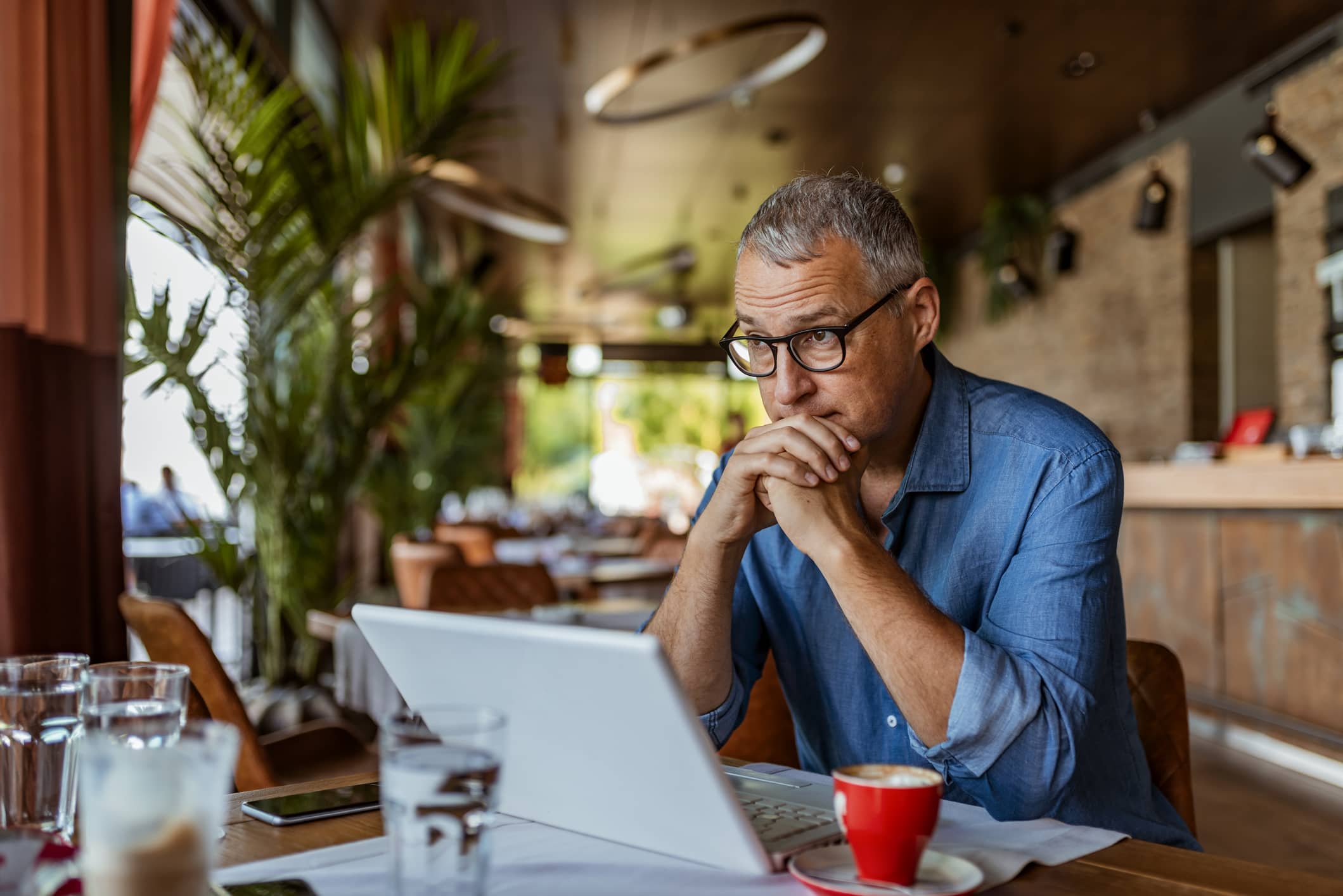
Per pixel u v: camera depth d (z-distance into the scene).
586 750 0.80
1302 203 6.30
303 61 5.82
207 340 3.32
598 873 0.78
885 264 1.18
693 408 22.08
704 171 8.95
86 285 2.53
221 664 1.62
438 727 0.62
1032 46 6.31
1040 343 9.54
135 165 3.21
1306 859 2.84
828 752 1.33
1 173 2.19
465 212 7.95
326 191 3.62
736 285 1.22
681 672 1.21
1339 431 4.12
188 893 0.54
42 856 0.76
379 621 0.87
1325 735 3.65
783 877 0.77
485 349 6.77
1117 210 8.29
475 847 0.62
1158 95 7.13
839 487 1.08
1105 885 0.75
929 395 1.31
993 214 9.49
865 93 7.08
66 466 2.44
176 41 3.38
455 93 3.78
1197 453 4.70
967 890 0.72
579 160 8.65
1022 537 1.21
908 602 1.01
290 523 3.90
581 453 22.36
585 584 4.22
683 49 5.30
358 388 4.06
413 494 7.00
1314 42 6.12
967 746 0.99
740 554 1.20
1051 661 1.09
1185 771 1.30
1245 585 4.12
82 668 0.90
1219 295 7.43
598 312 16.48
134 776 0.54
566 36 6.13
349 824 0.90
